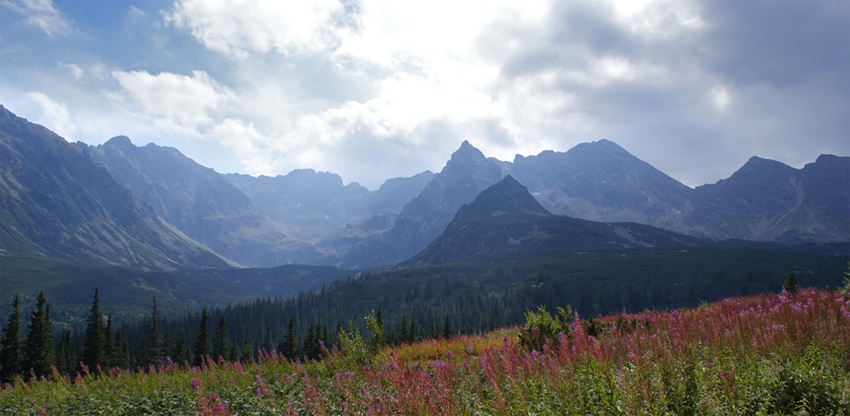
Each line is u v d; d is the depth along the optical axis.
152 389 17.92
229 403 13.59
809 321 12.47
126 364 81.31
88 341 70.00
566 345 11.93
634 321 18.50
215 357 74.75
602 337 15.27
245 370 19.42
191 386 16.77
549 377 9.39
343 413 10.77
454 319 165.38
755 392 8.00
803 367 8.54
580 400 8.34
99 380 21.05
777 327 11.67
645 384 7.71
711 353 10.12
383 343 22.66
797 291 24.64
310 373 17.33
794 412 7.46
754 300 23.02
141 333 155.38
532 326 16.70
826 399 7.57
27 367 57.50
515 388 9.09
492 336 23.81
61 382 20.98
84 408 16.20
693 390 8.09
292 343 67.94
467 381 11.00
